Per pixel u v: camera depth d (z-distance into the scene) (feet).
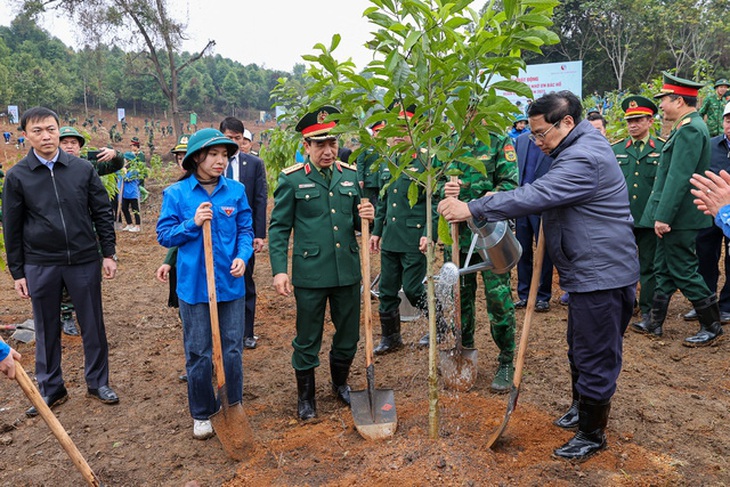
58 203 12.98
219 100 226.58
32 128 12.69
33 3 69.97
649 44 128.16
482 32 8.45
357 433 11.28
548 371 14.20
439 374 13.58
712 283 17.79
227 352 11.60
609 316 9.70
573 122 9.85
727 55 133.08
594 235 9.57
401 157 9.86
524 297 19.61
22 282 13.30
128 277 26.78
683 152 15.15
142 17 75.41
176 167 78.38
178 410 13.23
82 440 11.98
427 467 9.29
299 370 12.30
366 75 9.42
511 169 13.03
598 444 10.25
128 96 193.88
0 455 11.59
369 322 11.15
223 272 11.37
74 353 17.11
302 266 11.99
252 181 16.48
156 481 10.41
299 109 23.21
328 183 12.24
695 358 15.05
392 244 15.72
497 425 11.28
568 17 122.83
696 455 10.35
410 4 8.12
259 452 10.99
